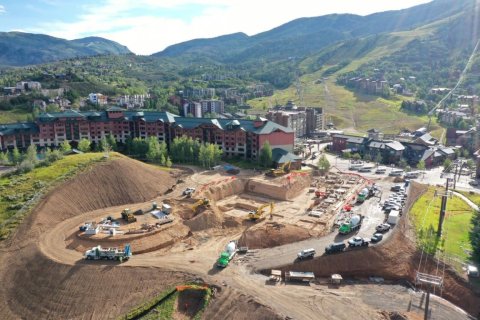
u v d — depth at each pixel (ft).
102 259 299.38
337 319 242.37
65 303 268.62
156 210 398.21
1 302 278.05
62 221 364.58
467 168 635.25
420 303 270.46
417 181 548.72
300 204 450.71
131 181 439.63
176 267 292.20
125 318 247.50
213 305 252.83
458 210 409.28
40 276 287.89
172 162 595.88
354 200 447.01
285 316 240.32
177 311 253.03
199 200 413.18
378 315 250.98
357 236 340.80
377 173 593.42
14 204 364.17
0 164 551.18
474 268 297.94
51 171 427.33
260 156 580.71
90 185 414.21
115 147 654.94
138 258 306.35
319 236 345.31
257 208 437.58
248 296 256.93
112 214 386.11
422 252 319.06
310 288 277.03
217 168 559.79
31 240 325.62
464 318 256.32
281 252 317.22
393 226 357.00
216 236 360.28
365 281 296.30
